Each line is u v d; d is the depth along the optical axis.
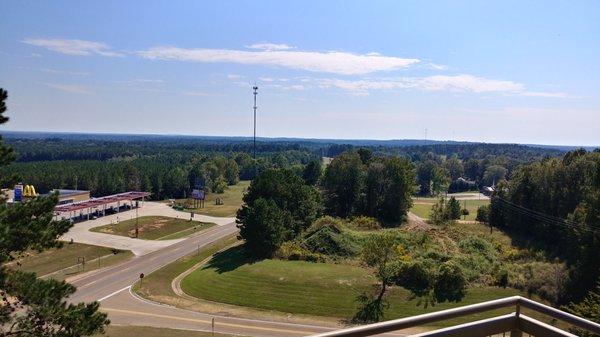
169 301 46.91
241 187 162.50
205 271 55.50
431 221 83.69
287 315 42.22
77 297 48.94
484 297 43.66
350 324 40.00
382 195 87.75
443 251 53.84
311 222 70.38
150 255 69.06
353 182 88.38
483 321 5.55
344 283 46.81
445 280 44.97
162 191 137.88
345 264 53.09
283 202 67.31
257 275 50.22
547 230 65.50
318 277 48.38
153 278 56.16
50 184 127.69
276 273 50.16
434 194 139.38
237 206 120.81
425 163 151.88
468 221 88.00
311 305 43.62
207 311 43.62
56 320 16.59
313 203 72.50
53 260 66.19
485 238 63.94
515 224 74.62
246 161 189.50
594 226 49.22
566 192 67.81
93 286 53.28
